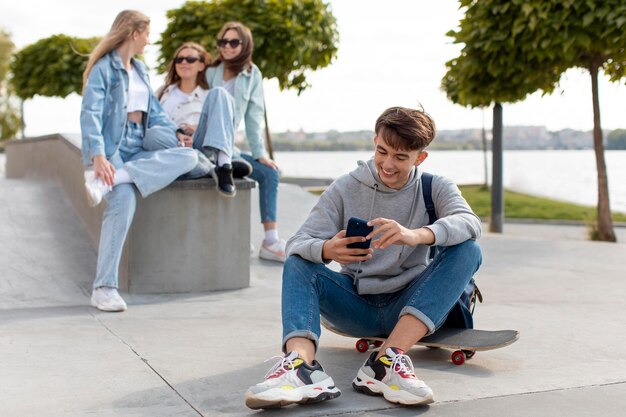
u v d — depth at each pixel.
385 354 2.64
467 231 2.78
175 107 5.51
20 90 11.77
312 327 2.65
